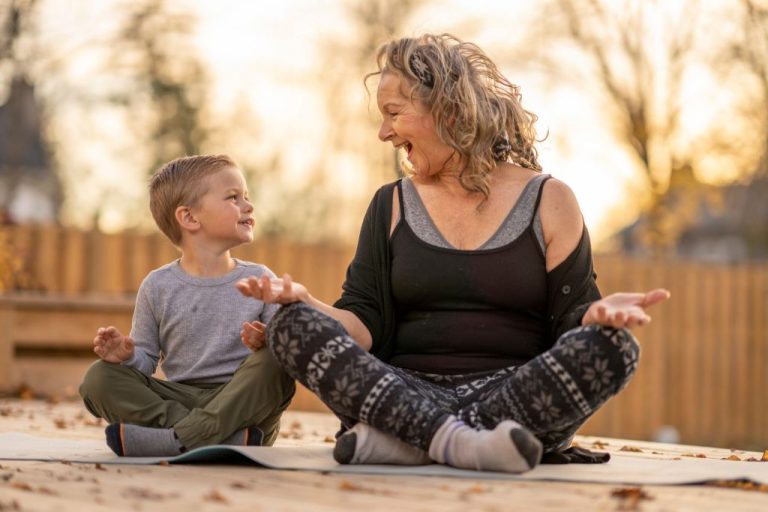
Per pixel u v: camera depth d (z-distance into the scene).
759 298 12.04
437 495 2.53
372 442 2.98
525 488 2.65
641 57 15.41
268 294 3.02
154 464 3.13
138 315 3.65
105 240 9.24
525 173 3.40
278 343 3.04
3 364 7.49
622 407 11.38
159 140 15.66
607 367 2.89
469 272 3.21
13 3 14.62
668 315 11.60
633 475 2.89
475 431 2.89
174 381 3.62
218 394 3.38
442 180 3.39
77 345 7.74
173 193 3.70
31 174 16.64
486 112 3.33
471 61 3.49
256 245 9.70
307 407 9.34
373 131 15.58
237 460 3.18
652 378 11.52
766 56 15.28
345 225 15.83
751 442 11.83
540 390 2.92
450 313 3.23
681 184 15.55
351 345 3.00
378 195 3.45
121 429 3.28
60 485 2.68
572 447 3.31
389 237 3.35
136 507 2.34
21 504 2.38
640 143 15.52
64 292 9.12
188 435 3.29
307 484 2.70
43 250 9.09
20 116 15.51
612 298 2.95
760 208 18.83
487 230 3.26
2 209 10.09
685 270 11.64
